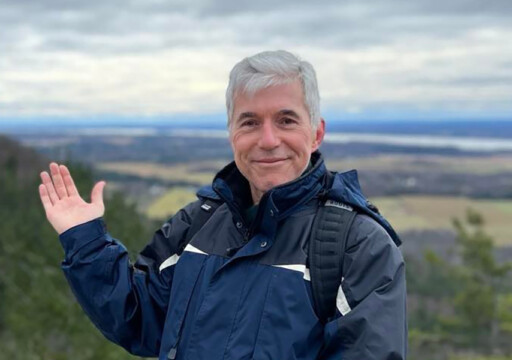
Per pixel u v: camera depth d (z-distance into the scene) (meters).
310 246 2.21
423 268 34.28
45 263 17.61
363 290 2.13
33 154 80.44
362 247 2.17
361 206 2.28
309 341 2.14
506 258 38.78
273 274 2.20
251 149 2.33
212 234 2.44
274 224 2.23
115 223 17.28
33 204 35.44
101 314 2.61
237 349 2.16
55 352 14.25
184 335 2.32
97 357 13.05
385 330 2.05
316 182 2.29
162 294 2.58
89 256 2.57
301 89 2.32
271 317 2.15
